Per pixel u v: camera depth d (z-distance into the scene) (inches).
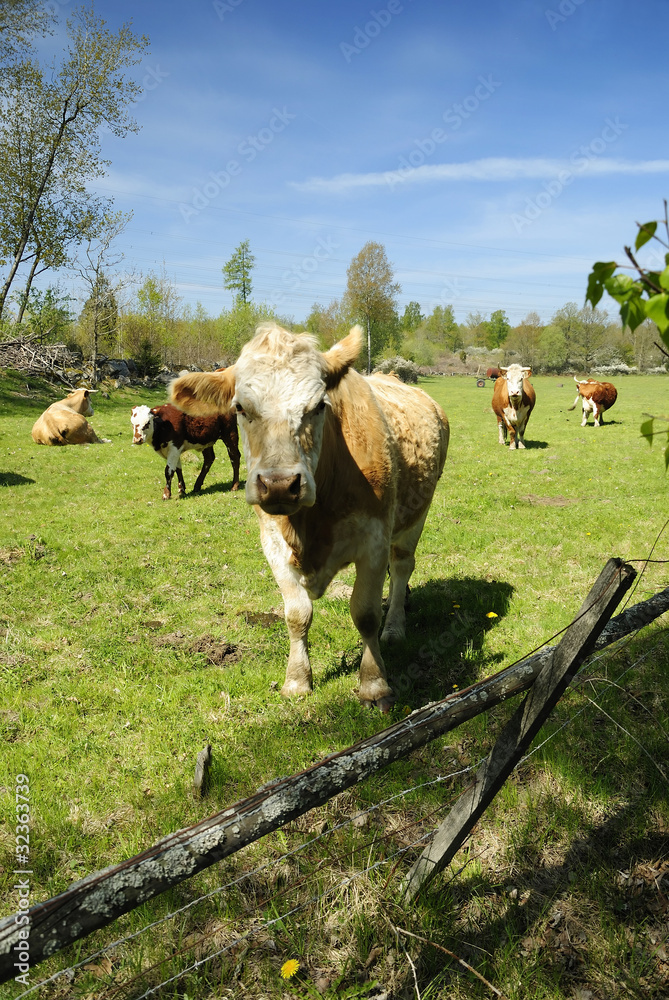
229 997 99.1
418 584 272.4
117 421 939.3
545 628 216.5
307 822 131.6
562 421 987.9
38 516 393.7
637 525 347.6
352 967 103.2
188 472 562.6
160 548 329.4
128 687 189.0
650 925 108.9
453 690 182.4
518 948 105.2
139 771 151.9
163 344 1820.9
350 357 155.7
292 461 130.9
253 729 165.6
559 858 122.4
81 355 1343.5
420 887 106.6
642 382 2407.7
